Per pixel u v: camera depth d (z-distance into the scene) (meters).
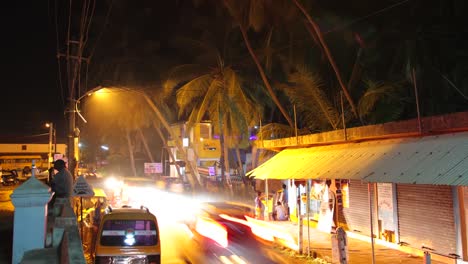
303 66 21.36
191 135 50.50
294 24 24.83
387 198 13.59
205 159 49.62
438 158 8.49
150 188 40.91
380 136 11.15
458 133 9.02
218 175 44.31
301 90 20.11
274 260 12.29
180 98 31.91
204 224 19.69
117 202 25.62
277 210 20.38
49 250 6.26
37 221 6.39
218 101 31.98
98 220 15.16
